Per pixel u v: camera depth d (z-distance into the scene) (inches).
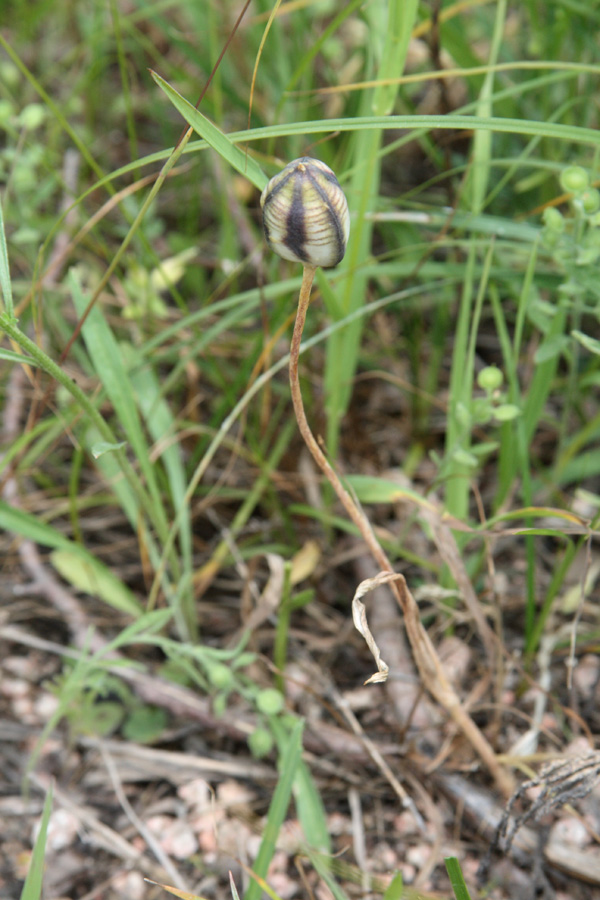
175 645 23.5
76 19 36.9
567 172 22.7
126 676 24.8
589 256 23.1
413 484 27.9
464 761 23.9
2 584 26.4
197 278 30.0
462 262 27.5
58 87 37.4
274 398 27.9
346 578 26.8
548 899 22.7
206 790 24.2
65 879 23.5
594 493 27.2
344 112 27.4
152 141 36.3
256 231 30.7
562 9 26.2
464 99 31.6
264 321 25.1
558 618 25.5
